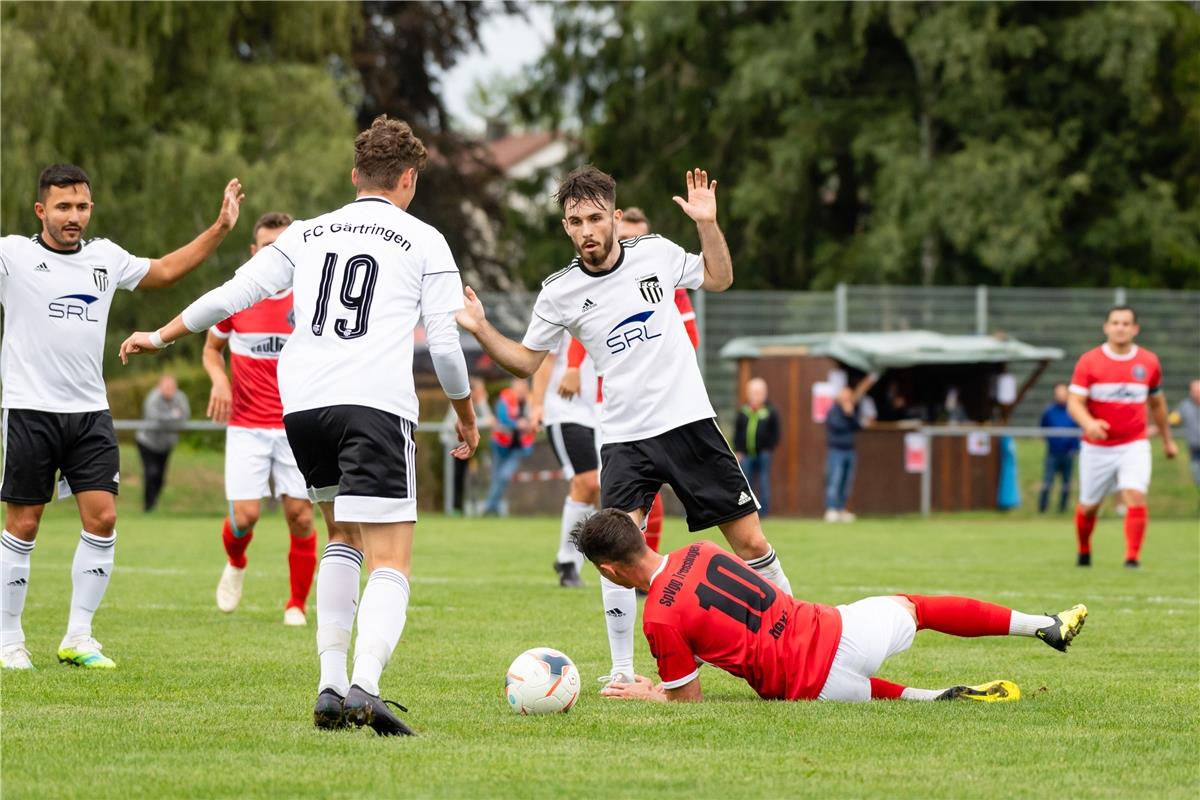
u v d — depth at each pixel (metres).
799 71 94.75
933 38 89.56
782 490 59.94
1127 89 89.81
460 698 15.48
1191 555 38.53
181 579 30.39
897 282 93.94
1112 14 89.69
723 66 104.19
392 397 13.27
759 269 104.00
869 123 94.19
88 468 17.78
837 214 104.75
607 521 14.86
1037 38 89.94
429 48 102.44
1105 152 94.75
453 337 13.49
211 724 13.59
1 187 69.62
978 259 93.81
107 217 77.12
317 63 88.44
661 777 11.37
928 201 89.38
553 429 29.11
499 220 107.50
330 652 13.45
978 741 12.84
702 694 15.79
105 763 11.84
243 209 76.75
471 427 14.11
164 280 18.09
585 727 13.49
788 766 11.80
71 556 36.41
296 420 13.38
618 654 16.53
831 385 59.66
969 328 68.50
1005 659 18.75
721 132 102.69
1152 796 10.88
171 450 55.69
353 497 13.10
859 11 91.44
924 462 60.06
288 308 23.05
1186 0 99.25
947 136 98.25
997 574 32.12
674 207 105.19
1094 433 33.06
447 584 29.30
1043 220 87.88
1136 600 26.34
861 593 27.31
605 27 108.19
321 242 13.62
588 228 16.14
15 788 10.95
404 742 12.73
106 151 77.31
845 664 14.75
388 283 13.46
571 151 113.00
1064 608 24.91
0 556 17.55
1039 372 62.47
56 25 71.81
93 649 17.84
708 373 67.56
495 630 21.62
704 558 14.95
